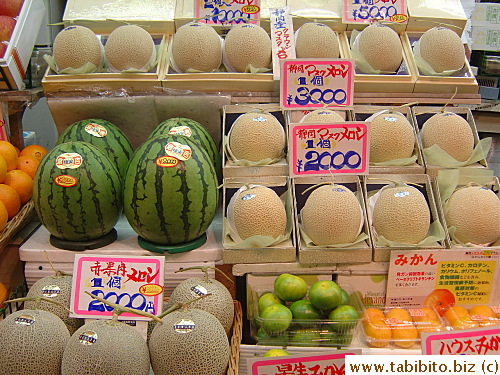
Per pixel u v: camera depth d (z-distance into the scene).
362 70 2.37
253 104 2.28
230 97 2.27
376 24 2.41
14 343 1.39
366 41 2.33
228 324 1.69
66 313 1.64
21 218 2.02
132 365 1.36
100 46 2.31
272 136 2.04
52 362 1.42
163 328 1.45
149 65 2.29
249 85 2.28
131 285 1.67
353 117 2.21
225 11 2.48
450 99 2.33
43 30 2.97
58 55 2.23
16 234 2.07
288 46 2.33
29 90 2.35
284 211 1.89
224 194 2.01
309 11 2.54
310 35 2.33
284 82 2.18
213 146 2.21
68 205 1.78
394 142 2.04
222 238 1.93
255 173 2.03
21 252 1.89
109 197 1.84
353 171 2.00
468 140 2.10
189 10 2.53
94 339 1.36
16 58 2.28
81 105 2.25
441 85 2.30
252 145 2.02
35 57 2.62
